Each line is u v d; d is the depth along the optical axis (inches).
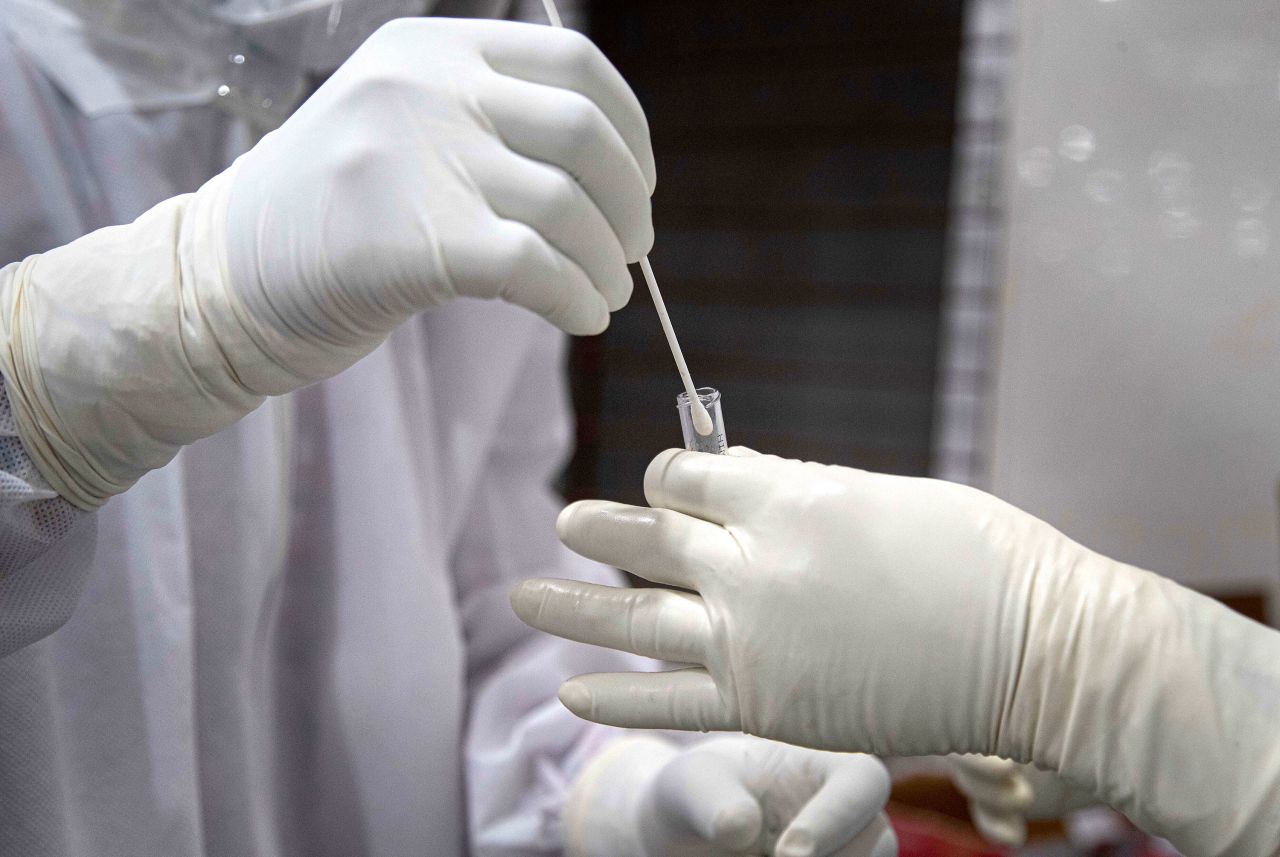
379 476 34.0
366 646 34.3
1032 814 35.4
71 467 21.9
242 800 31.0
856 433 107.1
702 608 24.0
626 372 113.4
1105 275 78.1
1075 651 23.0
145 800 28.0
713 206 109.0
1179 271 76.3
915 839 47.1
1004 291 81.6
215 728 30.3
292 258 21.0
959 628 23.0
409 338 35.7
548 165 20.6
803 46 102.0
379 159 20.5
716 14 104.8
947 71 97.0
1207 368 77.5
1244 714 22.3
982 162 92.7
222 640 30.2
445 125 20.5
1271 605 71.4
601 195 21.3
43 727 25.0
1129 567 25.0
